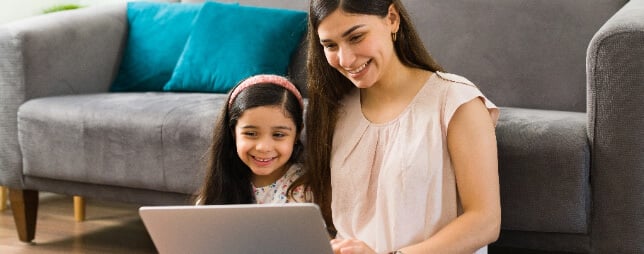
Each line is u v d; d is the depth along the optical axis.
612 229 2.03
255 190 2.08
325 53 1.86
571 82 2.66
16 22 2.93
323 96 1.97
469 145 1.81
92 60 3.06
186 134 2.48
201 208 1.60
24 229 2.92
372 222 1.90
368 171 1.91
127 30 3.21
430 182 1.82
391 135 1.88
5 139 2.82
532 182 2.05
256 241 1.60
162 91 3.09
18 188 2.85
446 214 1.85
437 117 1.84
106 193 2.70
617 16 2.09
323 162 2.00
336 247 1.65
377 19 1.80
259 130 1.98
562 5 2.71
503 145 2.07
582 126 2.07
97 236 3.01
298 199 2.05
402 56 1.90
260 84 2.01
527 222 2.08
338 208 1.95
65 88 2.95
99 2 3.96
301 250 1.58
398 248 1.83
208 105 2.57
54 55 2.90
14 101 2.81
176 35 3.11
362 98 1.97
